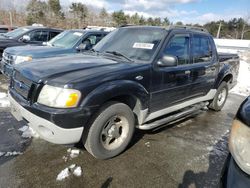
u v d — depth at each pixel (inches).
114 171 110.5
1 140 131.7
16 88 120.0
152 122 139.7
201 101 184.7
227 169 61.9
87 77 104.0
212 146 141.3
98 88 103.4
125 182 103.3
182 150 134.0
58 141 101.1
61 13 1854.1
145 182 104.1
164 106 144.4
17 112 117.7
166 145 138.8
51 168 109.7
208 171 115.0
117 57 138.1
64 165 112.5
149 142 141.0
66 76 103.9
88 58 135.3
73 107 98.0
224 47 779.4
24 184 98.2
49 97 99.3
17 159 115.1
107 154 117.1
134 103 125.9
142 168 114.2
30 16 1646.2
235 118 60.5
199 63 166.7
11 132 141.7
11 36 335.6
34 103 103.3
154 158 123.6
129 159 121.3
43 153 121.6
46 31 344.8
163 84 135.7
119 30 164.9
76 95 98.2
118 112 115.3
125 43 148.8
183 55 152.2
